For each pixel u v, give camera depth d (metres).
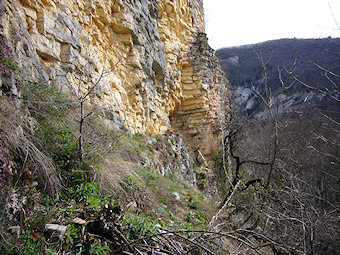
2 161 1.96
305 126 6.41
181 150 9.87
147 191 4.19
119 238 2.28
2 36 2.66
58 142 3.06
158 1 10.73
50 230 2.01
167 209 4.27
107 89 6.02
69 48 4.85
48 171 2.52
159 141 8.47
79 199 2.61
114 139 4.17
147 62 8.32
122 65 7.14
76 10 5.45
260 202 4.46
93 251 2.04
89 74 5.41
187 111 12.23
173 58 11.06
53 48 4.49
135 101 7.50
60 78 4.43
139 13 8.05
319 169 6.75
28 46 3.62
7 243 1.62
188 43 12.85
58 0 4.87
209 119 12.38
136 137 7.22
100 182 2.98
